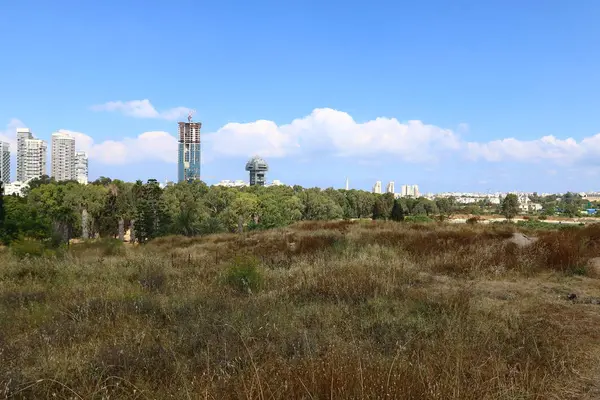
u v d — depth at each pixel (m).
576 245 11.30
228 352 4.28
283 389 2.95
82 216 54.53
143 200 45.81
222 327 5.16
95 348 4.46
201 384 3.34
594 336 4.99
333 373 3.08
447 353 3.84
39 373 3.82
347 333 5.02
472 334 4.81
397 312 5.87
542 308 6.26
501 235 14.70
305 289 7.60
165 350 4.45
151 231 43.19
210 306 6.29
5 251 15.09
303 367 3.40
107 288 7.95
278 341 4.76
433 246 12.91
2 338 4.95
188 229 36.72
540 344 4.70
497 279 9.13
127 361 4.14
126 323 5.50
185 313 5.99
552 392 3.54
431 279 8.95
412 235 15.77
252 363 3.49
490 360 3.91
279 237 18.98
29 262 11.19
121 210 59.69
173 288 8.16
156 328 5.36
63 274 9.95
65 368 3.91
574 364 4.13
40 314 6.08
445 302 6.19
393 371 3.21
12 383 3.59
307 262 11.23
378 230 19.45
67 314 6.11
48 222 19.66
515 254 10.80
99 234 60.59
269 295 7.12
